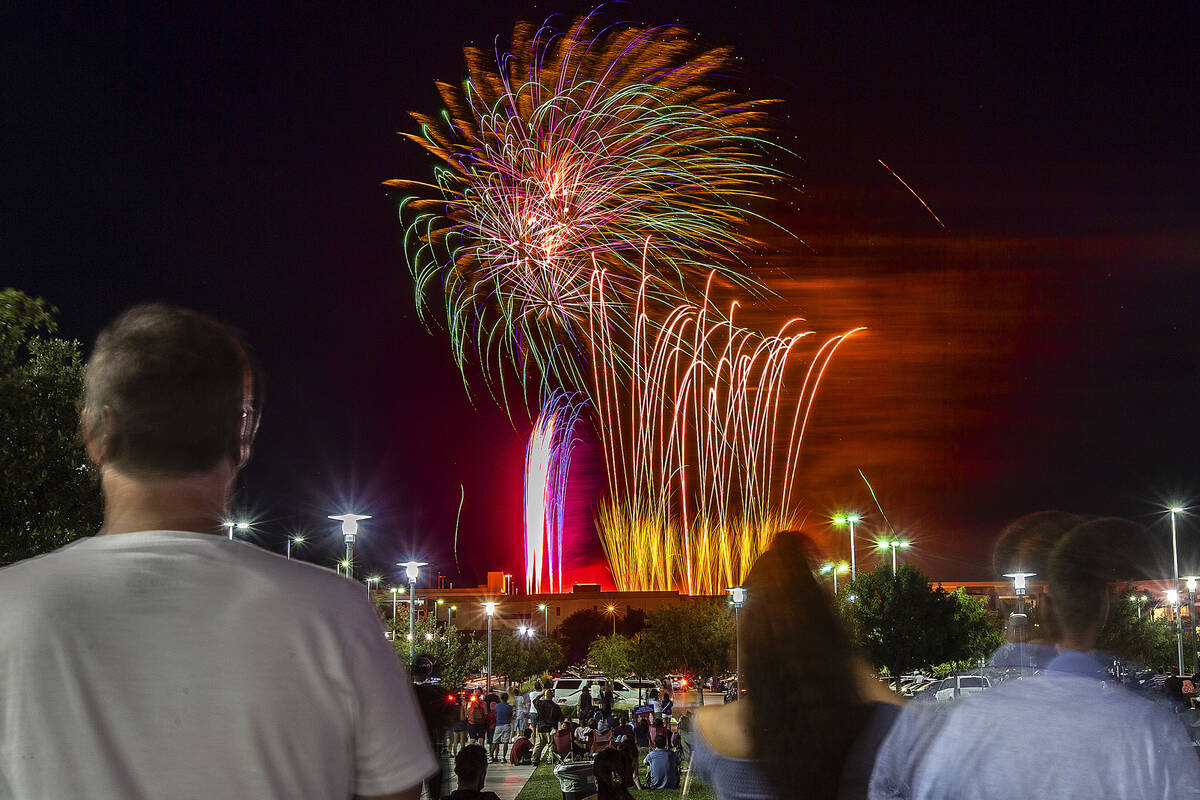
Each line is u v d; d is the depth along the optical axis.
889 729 3.18
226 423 2.06
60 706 1.76
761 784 3.19
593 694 55.94
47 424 11.32
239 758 1.78
